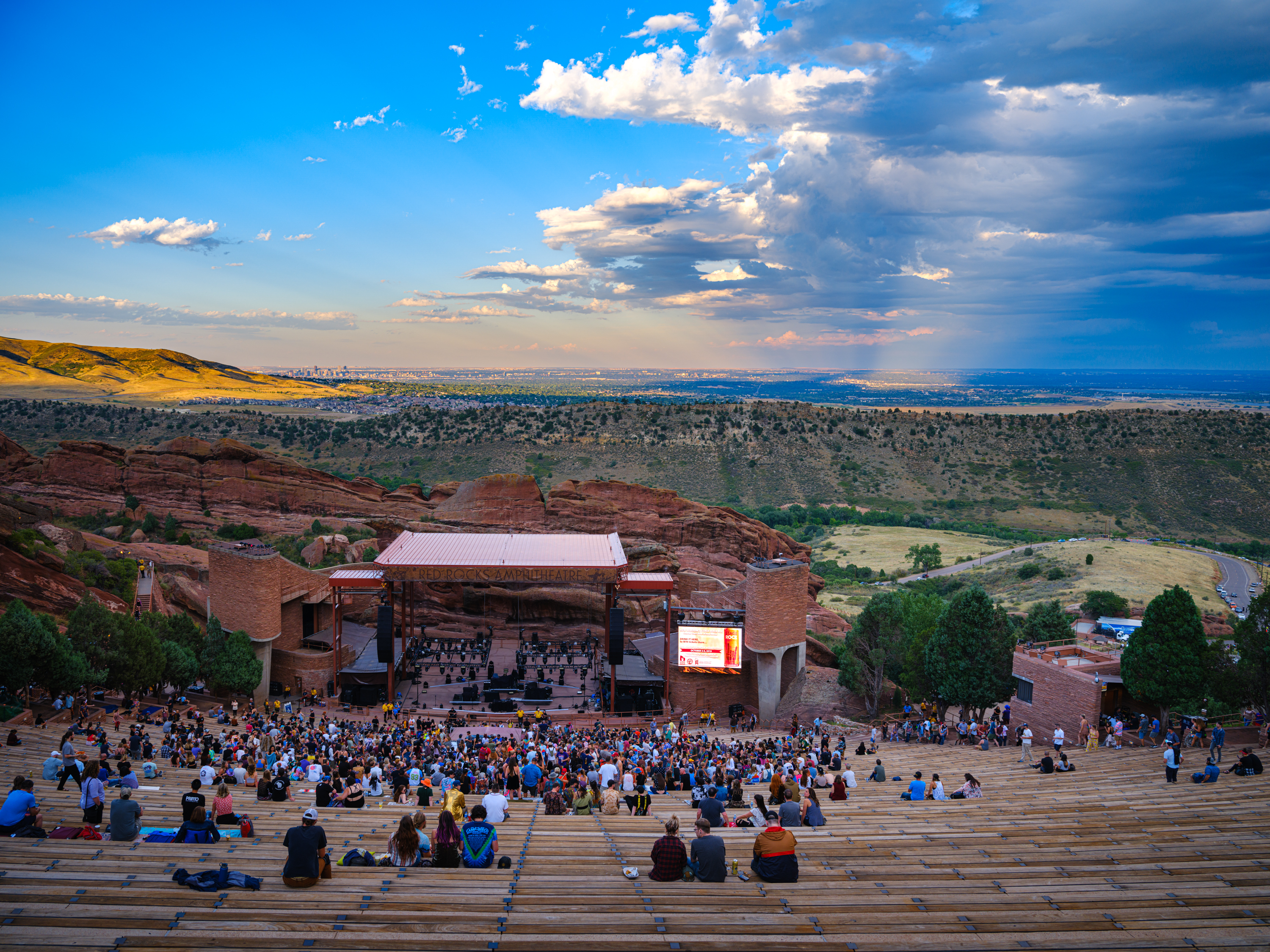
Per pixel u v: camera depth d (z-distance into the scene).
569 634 79.12
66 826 18.72
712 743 43.12
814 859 18.53
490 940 12.20
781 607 63.06
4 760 27.38
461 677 66.50
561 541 68.25
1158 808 24.92
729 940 12.55
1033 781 31.25
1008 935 13.15
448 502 100.88
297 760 32.94
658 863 15.68
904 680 57.69
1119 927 13.95
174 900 13.58
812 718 60.47
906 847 19.94
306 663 61.69
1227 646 42.44
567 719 58.41
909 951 12.59
